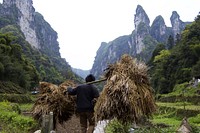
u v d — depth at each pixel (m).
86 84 7.16
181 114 27.12
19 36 133.88
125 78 5.93
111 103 5.77
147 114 6.18
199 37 80.25
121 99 5.73
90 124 7.11
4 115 12.76
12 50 78.75
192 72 65.38
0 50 68.81
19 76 69.00
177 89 62.88
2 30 139.38
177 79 72.25
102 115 5.92
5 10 173.75
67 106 8.83
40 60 127.94
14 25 159.25
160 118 26.78
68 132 10.27
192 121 22.00
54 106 8.71
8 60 68.50
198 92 48.59
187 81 68.00
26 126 10.59
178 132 9.38
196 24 86.12
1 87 58.53
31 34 192.88
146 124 9.23
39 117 8.84
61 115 8.84
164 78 77.38
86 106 6.99
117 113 5.84
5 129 10.02
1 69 62.66
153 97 6.27
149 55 169.12
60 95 8.78
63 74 136.00
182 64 75.25
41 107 8.73
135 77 6.07
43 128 6.69
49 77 113.12
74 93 7.23
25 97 48.25
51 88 8.93
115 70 6.20
